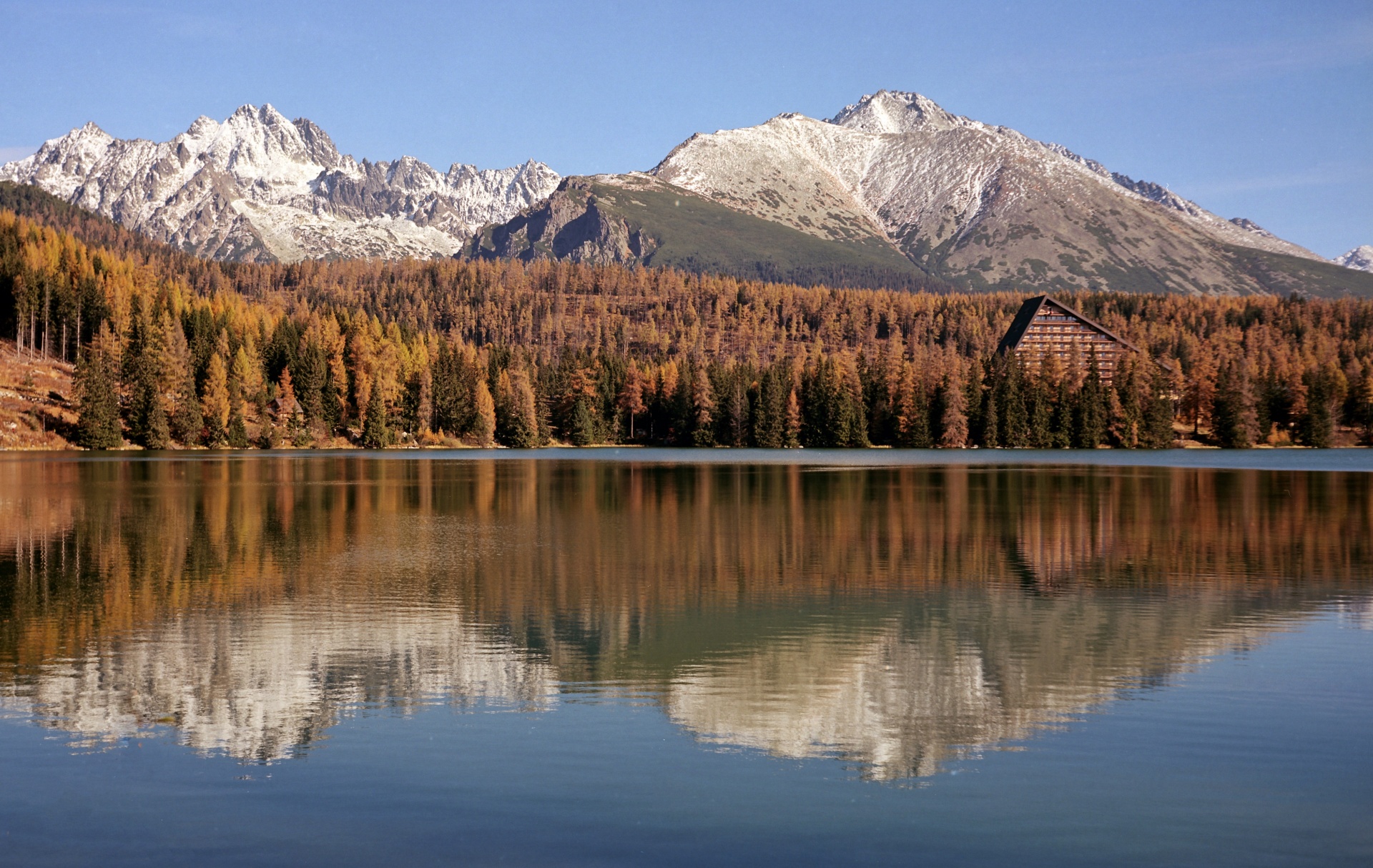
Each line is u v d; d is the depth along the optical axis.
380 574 39.69
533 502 72.44
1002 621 31.47
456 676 24.89
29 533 51.47
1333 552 46.69
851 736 20.70
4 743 19.95
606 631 29.89
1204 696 23.39
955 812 17.00
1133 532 54.09
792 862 15.23
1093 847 15.79
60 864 15.02
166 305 193.38
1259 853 15.59
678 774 18.59
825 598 35.09
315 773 18.52
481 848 15.62
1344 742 20.28
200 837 15.94
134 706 22.33
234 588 36.50
